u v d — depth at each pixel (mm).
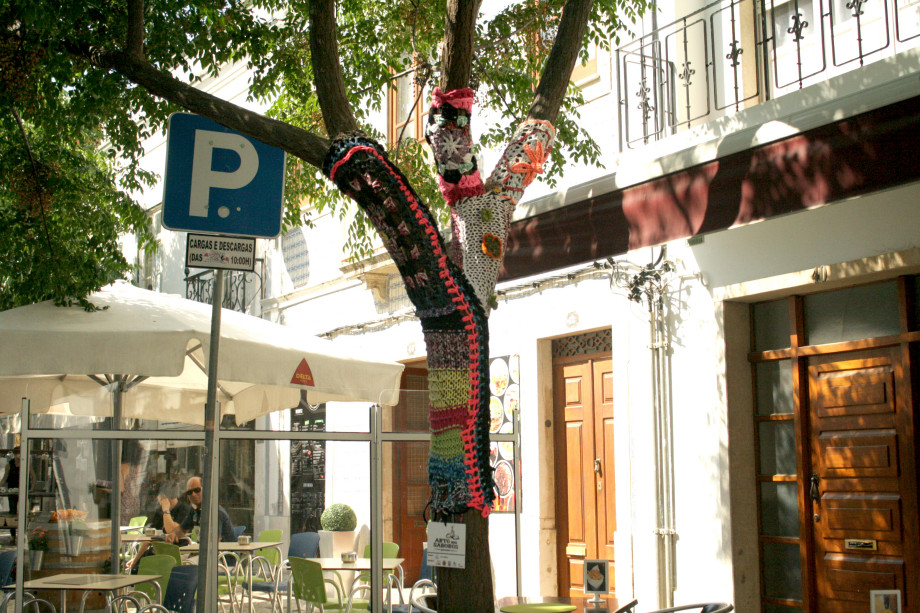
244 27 8109
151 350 6172
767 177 5875
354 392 7191
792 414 7590
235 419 8633
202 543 4504
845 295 7254
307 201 14977
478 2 4617
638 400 8648
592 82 9695
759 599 7695
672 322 8352
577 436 9719
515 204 4609
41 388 8250
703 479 7945
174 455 6352
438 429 4227
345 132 4492
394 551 7344
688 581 8031
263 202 4863
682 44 8742
